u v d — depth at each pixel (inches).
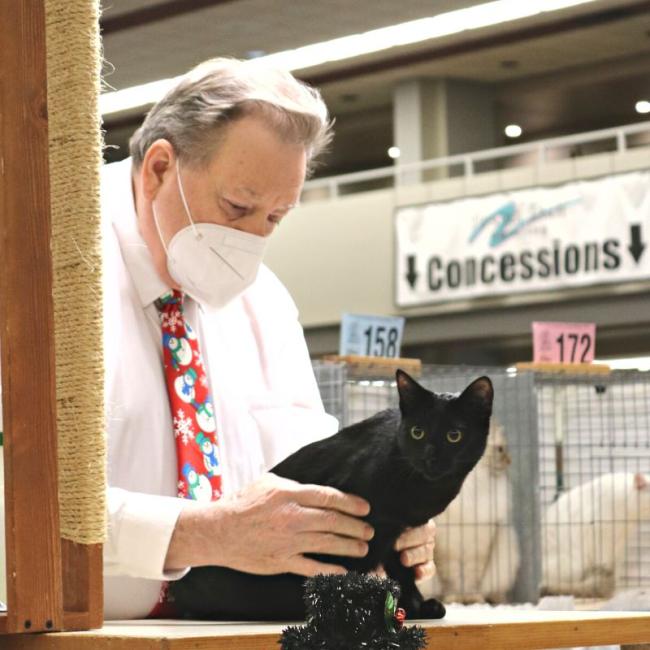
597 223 498.3
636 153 492.4
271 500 57.2
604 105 658.8
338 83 606.9
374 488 57.9
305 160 67.7
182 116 66.9
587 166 505.0
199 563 57.6
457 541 156.6
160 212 67.9
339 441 61.5
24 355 48.3
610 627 53.2
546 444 164.2
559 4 433.4
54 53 52.1
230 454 70.6
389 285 560.7
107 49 285.9
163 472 67.2
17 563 47.4
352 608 39.7
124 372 66.9
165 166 67.9
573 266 504.7
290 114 66.0
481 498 157.8
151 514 57.6
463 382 150.9
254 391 73.7
